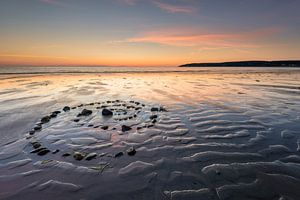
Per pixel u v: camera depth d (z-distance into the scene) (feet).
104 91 45.60
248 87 53.06
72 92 43.75
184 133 18.94
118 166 13.05
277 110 27.32
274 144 16.22
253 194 10.10
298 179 11.31
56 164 13.29
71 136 18.40
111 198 10.00
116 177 11.80
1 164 13.30
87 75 109.50
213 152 14.90
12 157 14.29
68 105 31.30
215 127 20.49
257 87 52.95
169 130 19.80
